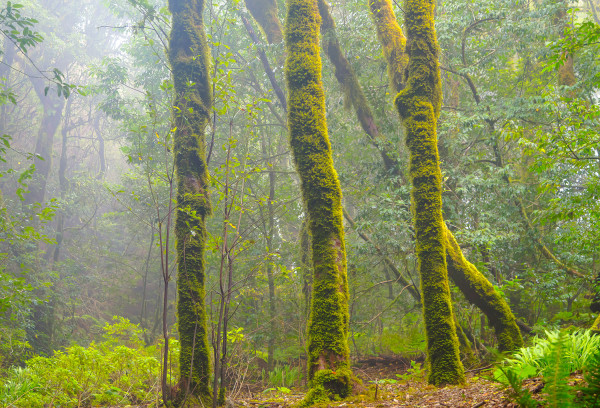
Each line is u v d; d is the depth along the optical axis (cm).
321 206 689
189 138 682
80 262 2473
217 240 575
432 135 779
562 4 1128
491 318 897
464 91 1472
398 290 1672
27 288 796
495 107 1179
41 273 1872
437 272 728
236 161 630
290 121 729
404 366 1207
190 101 689
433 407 494
